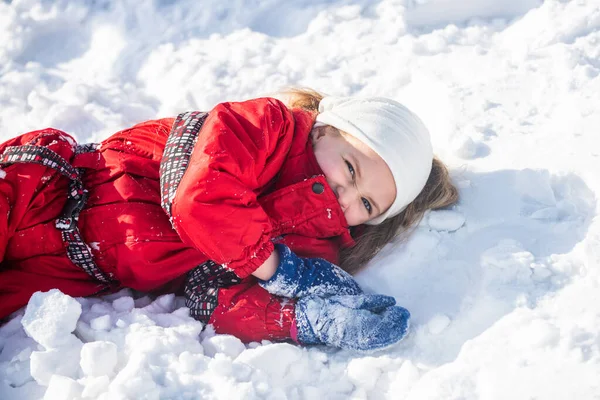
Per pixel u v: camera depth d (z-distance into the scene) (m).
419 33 3.00
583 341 1.63
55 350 1.70
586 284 1.80
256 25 3.05
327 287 1.90
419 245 2.10
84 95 2.70
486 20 3.03
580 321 1.69
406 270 2.07
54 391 1.61
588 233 1.94
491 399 1.57
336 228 2.09
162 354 1.69
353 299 1.85
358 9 3.05
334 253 2.13
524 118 2.46
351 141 2.07
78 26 3.00
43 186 1.91
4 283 1.90
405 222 2.16
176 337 1.75
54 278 1.94
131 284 1.99
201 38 2.98
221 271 1.98
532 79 2.62
